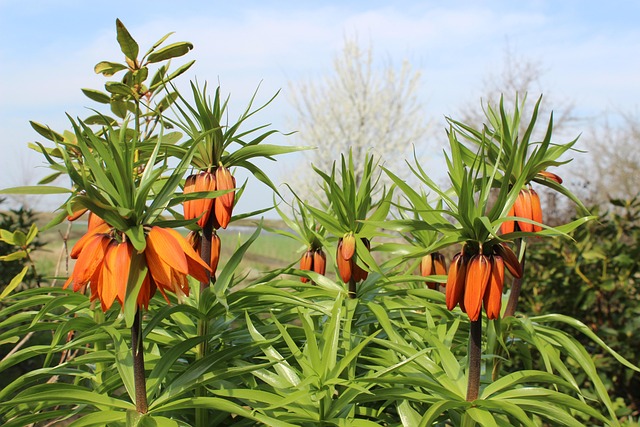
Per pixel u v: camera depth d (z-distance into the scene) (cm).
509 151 197
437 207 216
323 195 1518
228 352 178
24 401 162
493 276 156
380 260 1008
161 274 143
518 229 205
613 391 436
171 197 153
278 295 187
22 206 527
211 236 202
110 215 140
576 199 204
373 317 234
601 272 462
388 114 1544
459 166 175
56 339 189
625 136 1605
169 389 170
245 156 197
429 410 154
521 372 175
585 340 467
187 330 207
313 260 255
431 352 200
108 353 192
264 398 174
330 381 173
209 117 191
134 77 260
